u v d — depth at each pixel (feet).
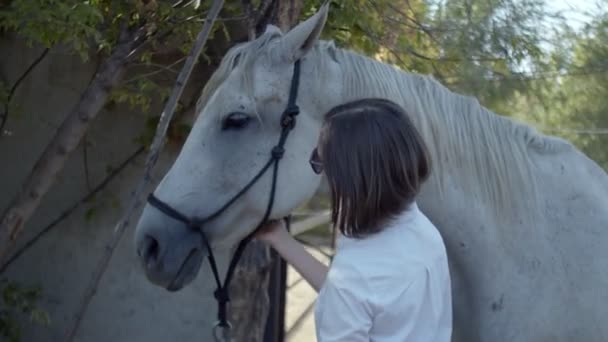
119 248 19.39
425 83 9.39
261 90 9.18
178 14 15.69
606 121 19.54
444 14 18.81
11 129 19.16
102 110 19.16
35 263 19.36
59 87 19.15
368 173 6.86
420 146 7.06
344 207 6.93
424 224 7.18
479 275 9.12
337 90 9.29
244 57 9.35
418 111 9.13
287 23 13.02
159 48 16.96
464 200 9.09
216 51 18.54
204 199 9.12
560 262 9.07
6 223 15.65
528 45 18.58
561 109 19.58
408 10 19.01
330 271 7.04
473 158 9.15
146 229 9.14
